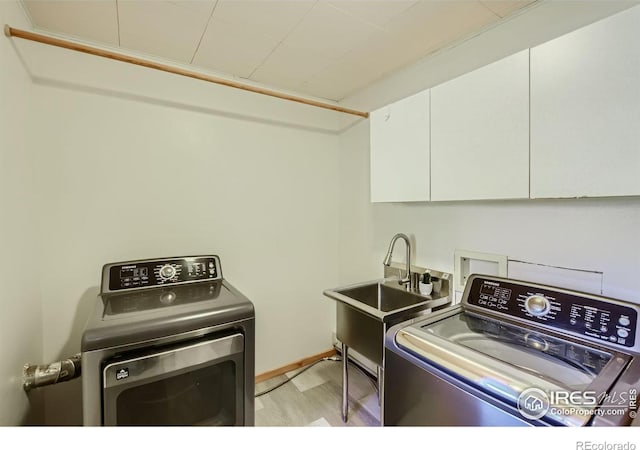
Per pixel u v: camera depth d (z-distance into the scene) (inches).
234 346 53.3
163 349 47.4
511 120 45.7
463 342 45.3
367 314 62.9
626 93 34.9
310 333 104.3
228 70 82.0
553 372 37.7
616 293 45.9
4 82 46.4
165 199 77.4
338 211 109.1
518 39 57.9
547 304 45.1
